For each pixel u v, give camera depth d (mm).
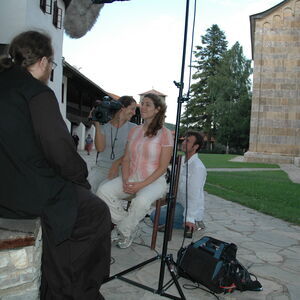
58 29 14734
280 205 7449
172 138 3949
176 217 4867
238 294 3076
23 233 2100
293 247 4512
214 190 9336
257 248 4391
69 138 2084
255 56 26953
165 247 2932
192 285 3209
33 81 2094
